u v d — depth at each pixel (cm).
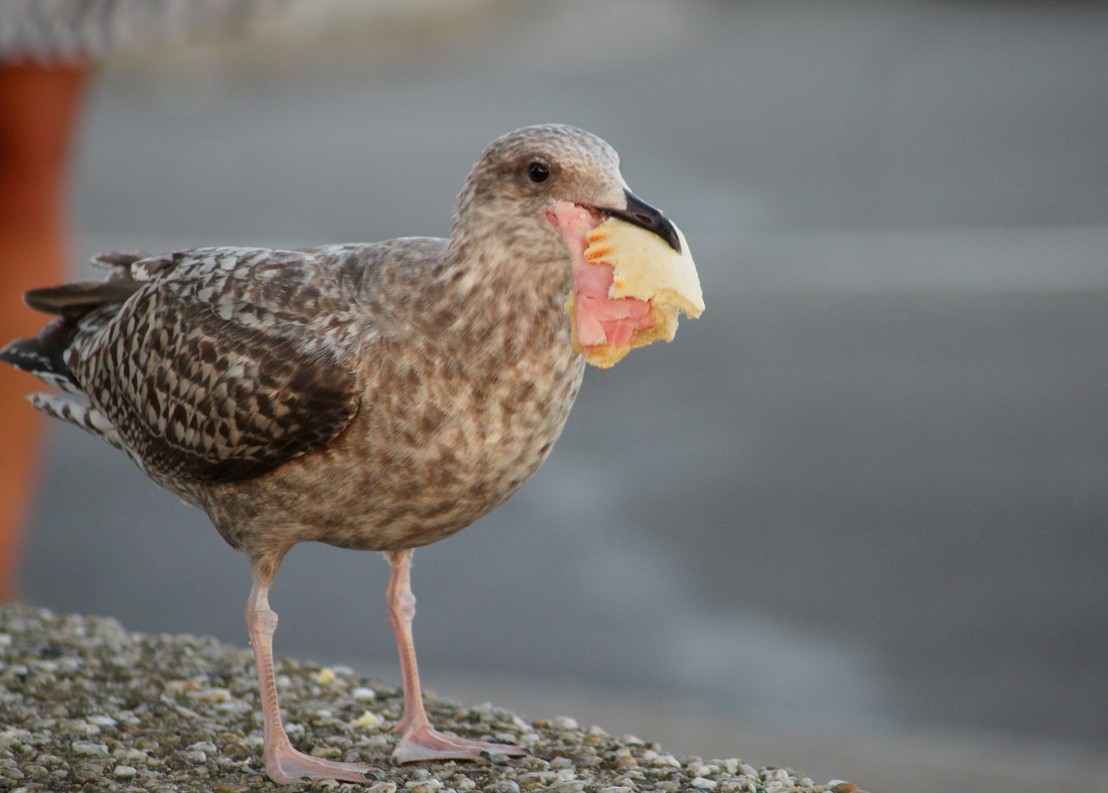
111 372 743
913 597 1434
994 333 2258
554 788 676
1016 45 4716
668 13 5912
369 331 656
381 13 5581
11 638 866
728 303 2495
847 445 1839
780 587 1463
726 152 3662
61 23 980
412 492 665
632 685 1263
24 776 680
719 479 1744
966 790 1010
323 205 3238
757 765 1042
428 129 4172
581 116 4191
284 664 859
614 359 636
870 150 3597
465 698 1187
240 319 682
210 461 689
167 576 1538
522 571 1519
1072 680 1269
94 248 2780
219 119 4481
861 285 2552
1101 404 1942
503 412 653
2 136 1025
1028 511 1622
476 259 649
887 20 5341
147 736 735
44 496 1770
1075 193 3105
